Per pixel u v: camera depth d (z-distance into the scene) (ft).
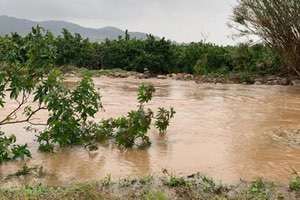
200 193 20.67
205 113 43.80
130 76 93.15
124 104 48.21
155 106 47.60
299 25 74.74
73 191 20.04
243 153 28.58
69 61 108.99
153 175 23.67
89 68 109.50
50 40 27.35
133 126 29.89
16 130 33.37
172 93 62.23
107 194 19.95
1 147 24.98
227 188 21.48
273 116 42.98
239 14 81.05
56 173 24.07
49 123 27.22
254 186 21.61
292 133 34.50
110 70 98.73
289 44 77.05
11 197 18.79
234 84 81.00
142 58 103.71
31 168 24.14
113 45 109.70
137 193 20.47
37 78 27.07
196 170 24.86
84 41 114.83
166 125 33.81
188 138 32.58
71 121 27.63
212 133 34.37
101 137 30.89
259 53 91.76
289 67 83.71
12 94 26.58
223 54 96.02
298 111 46.78
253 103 52.80
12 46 26.53
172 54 106.11
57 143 30.60
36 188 20.83
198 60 96.17
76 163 26.04
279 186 22.12
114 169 24.95
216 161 26.68
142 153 28.45
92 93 28.99
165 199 18.74
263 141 31.94
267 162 26.61
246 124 38.32
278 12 75.36
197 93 63.05
